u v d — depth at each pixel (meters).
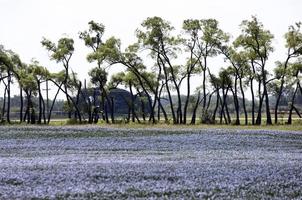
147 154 54.81
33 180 36.66
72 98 142.25
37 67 142.25
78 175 38.84
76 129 85.19
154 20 125.69
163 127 97.00
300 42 124.31
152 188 33.91
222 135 77.75
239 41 125.81
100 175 38.91
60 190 33.09
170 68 129.88
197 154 54.81
